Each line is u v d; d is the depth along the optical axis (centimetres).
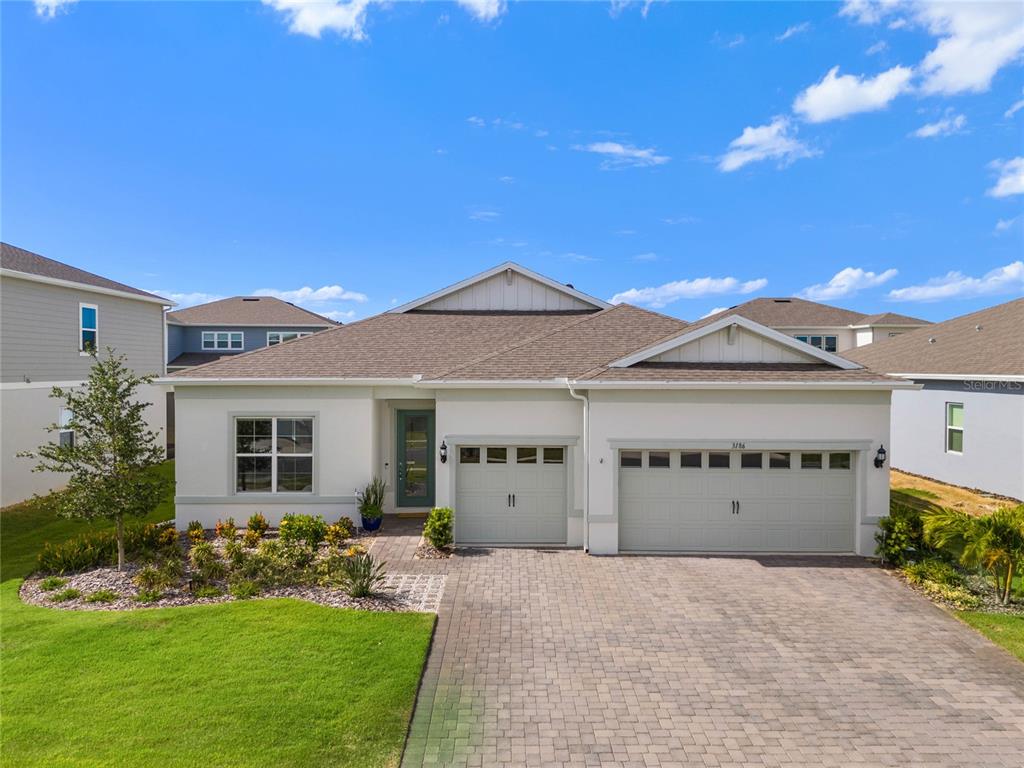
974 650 826
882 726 655
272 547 1129
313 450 1451
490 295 1898
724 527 1270
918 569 1085
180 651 774
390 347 1627
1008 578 962
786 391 1245
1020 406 1662
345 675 722
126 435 1108
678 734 638
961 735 640
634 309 1722
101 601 960
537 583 1073
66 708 648
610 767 584
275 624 856
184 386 1443
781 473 1266
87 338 2088
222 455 1448
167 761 564
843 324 4247
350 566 997
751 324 1309
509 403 1318
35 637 815
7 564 1183
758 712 679
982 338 2066
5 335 1747
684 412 1254
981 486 1805
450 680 739
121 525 1105
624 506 1276
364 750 593
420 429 1574
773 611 954
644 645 836
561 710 679
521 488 1327
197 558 1072
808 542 1265
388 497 1572
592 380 1231
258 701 664
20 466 1778
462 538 1327
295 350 1602
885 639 858
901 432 2220
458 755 596
